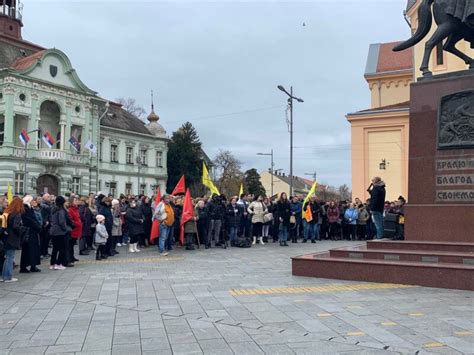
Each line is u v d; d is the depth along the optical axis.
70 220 12.36
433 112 10.09
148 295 8.17
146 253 15.52
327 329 5.81
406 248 9.65
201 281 9.59
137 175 53.22
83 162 43.84
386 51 40.91
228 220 17.61
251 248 16.94
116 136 50.66
